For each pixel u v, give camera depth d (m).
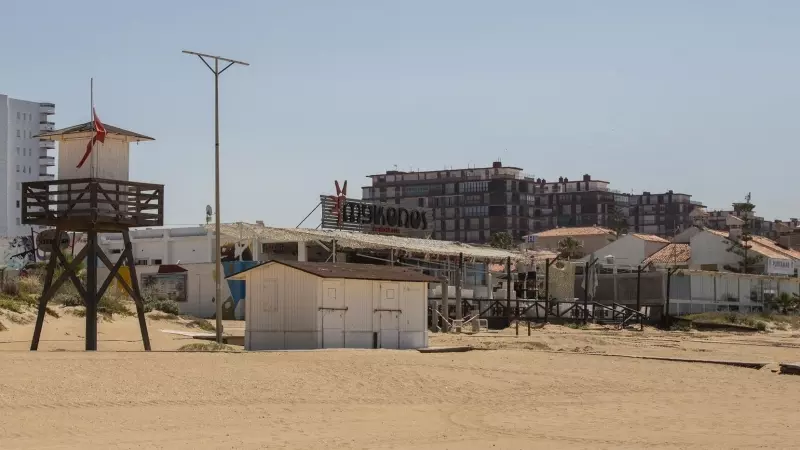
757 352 42.59
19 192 151.38
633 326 67.56
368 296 34.84
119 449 15.73
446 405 22.61
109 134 31.80
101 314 40.59
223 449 16.11
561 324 67.00
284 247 63.25
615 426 20.11
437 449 16.92
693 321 71.00
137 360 25.25
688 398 25.09
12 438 16.20
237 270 57.03
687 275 82.06
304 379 24.78
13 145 150.25
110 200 31.06
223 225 60.50
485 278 77.12
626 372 30.36
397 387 24.83
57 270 47.69
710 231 109.44
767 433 19.45
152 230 62.06
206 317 57.28
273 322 34.19
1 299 37.94
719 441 18.38
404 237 75.69
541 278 79.44
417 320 36.62
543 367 30.55
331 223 73.19
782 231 130.62
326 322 33.47
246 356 28.19
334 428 18.70
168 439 16.80
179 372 24.03
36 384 20.98
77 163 31.78
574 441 18.16
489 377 27.48
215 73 39.34
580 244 134.62
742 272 103.38
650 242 115.69
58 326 37.38
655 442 18.19
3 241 64.38
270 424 18.83
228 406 20.72
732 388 27.44
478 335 49.62
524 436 18.59
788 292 95.69
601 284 83.50
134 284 32.34
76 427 17.45
